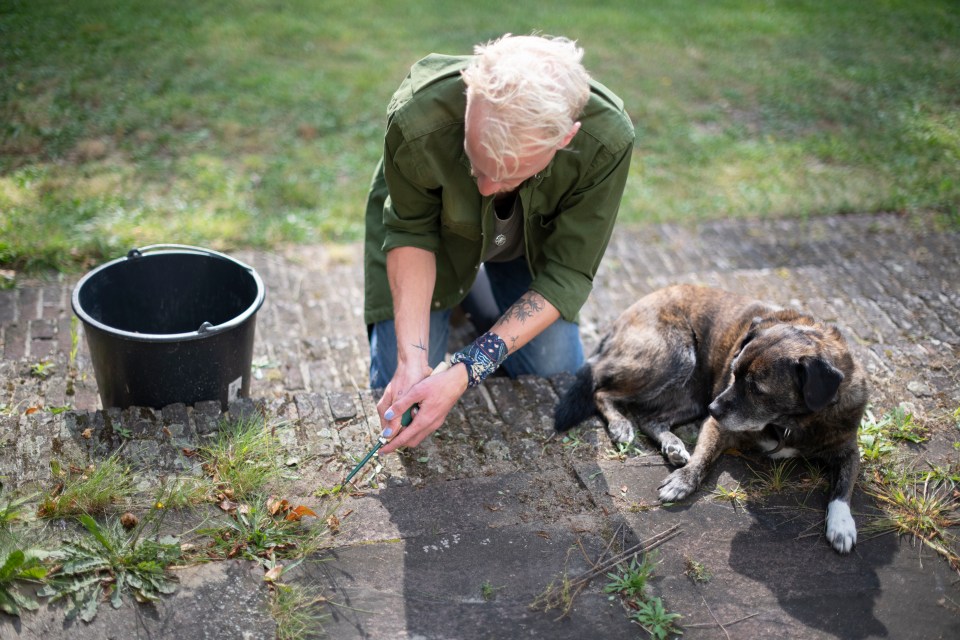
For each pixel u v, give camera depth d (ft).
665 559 8.99
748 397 10.18
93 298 11.26
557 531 9.27
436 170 9.04
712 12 38.32
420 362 9.30
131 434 10.03
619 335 12.10
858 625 8.34
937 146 26.45
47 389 13.33
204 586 8.19
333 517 9.12
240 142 25.07
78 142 23.68
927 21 37.63
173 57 29.63
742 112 29.32
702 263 20.04
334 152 25.27
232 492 9.27
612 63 32.53
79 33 30.40
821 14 38.42
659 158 26.02
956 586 8.87
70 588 7.91
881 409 11.55
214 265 11.87
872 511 9.84
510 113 7.11
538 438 10.91
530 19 35.68
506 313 9.59
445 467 10.18
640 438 11.29
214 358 10.55
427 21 34.91
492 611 8.23
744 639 8.13
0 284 16.74
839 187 23.81
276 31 32.78
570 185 9.34
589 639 8.00
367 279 11.88
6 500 8.83
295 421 10.69
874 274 17.78
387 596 8.30
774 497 10.04
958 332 14.92
